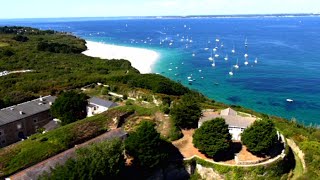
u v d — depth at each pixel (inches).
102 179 2623.0
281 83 7608.3
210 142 3255.4
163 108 3969.0
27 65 7726.4
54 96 4633.4
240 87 7337.6
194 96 5374.0
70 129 3442.4
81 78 5885.8
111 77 5748.0
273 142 3299.7
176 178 3351.4
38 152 3048.7
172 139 3617.1
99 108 4165.8
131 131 3602.4
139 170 3142.2
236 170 3191.4
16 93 4827.8
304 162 3599.9
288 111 5861.2
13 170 2815.0
